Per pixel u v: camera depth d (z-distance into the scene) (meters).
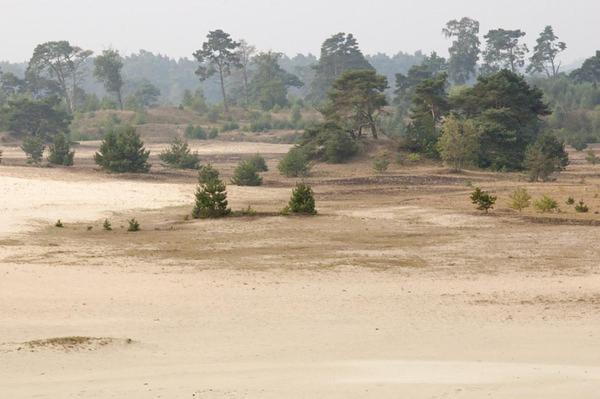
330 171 182.12
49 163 181.62
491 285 49.31
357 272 54.84
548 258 61.41
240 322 38.50
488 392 24.05
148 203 109.69
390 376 26.77
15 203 101.94
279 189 137.62
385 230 80.75
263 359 30.58
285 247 68.56
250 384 25.70
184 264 58.31
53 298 44.47
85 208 101.38
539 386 24.86
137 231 80.81
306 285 49.56
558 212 96.81
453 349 32.28
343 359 30.48
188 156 185.75
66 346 32.06
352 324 37.91
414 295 45.97
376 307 42.38
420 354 31.36
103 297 45.03
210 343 33.69
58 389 25.28
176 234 78.38
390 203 112.31
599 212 96.19
